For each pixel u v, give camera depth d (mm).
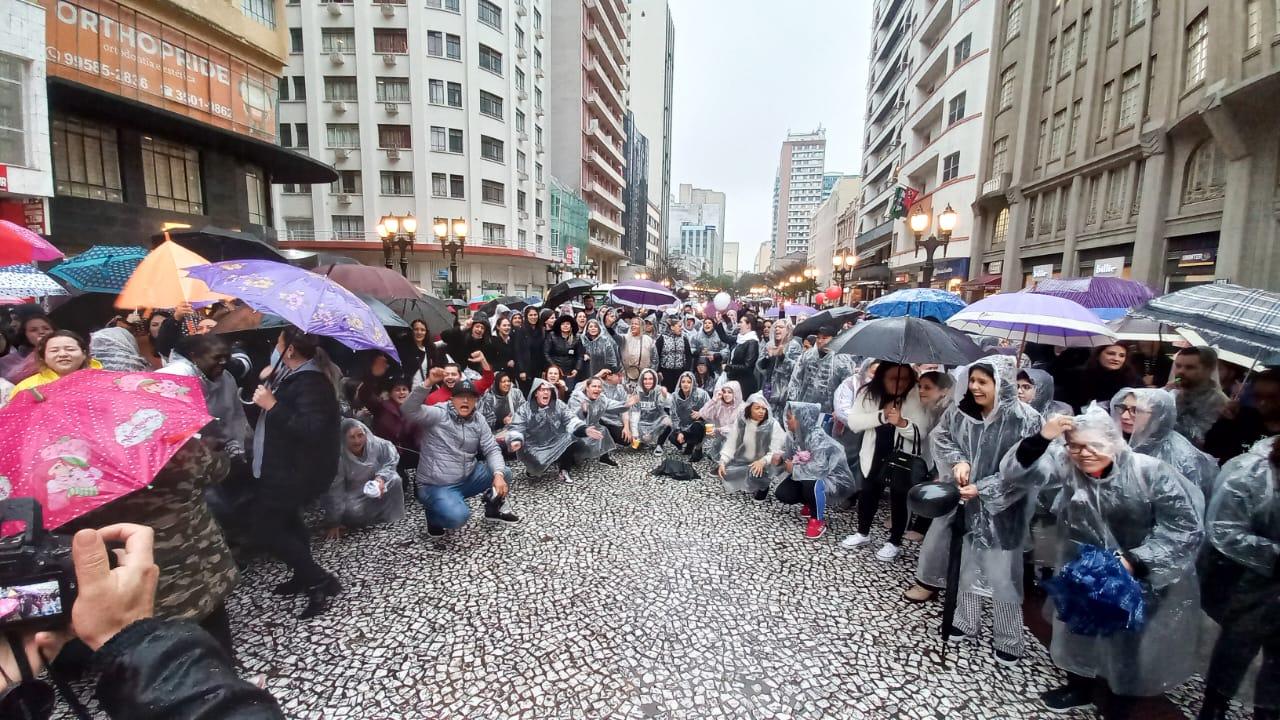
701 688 2682
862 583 3723
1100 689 2514
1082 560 2289
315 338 3250
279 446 2984
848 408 4625
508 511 4582
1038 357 6270
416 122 31047
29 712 1047
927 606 3449
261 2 15977
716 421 6121
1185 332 4734
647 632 3111
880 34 40156
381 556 3920
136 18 12242
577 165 47500
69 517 1539
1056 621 2611
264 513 3020
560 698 2586
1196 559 2389
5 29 8977
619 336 9508
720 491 5418
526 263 39094
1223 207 10859
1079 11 16062
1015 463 2676
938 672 2844
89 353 3402
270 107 16453
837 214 59000
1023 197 18844
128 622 948
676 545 4215
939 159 24859
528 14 37094
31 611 1003
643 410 6754
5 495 1537
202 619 2248
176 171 13758
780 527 4605
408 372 5887
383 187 31484
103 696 856
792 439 4988
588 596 3457
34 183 9477
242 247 5574
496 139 34281
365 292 5191
